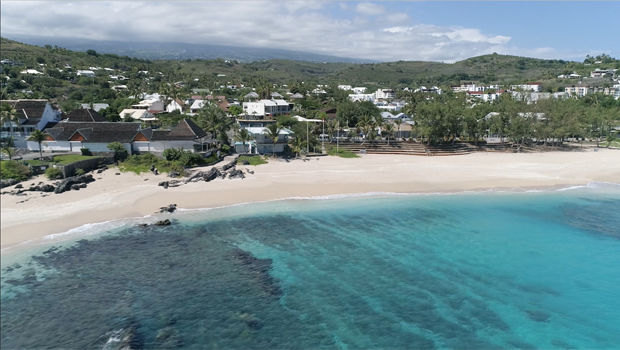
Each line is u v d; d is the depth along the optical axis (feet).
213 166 273.54
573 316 116.88
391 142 396.98
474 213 205.57
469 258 152.56
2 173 211.61
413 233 177.27
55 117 343.26
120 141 276.00
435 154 369.50
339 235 173.27
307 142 337.52
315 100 653.71
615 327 112.06
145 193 216.74
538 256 155.43
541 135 413.59
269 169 281.74
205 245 159.12
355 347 100.78
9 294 118.52
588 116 458.91
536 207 217.15
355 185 250.78
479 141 429.79
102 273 133.69
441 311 117.29
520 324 112.16
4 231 159.43
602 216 203.51
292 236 171.01
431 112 390.83
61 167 222.28
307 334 105.29
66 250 149.07
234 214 195.52
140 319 109.70
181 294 122.93
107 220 179.83
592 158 358.23
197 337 103.14
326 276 136.46
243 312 114.52
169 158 269.44
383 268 143.02
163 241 161.38
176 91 591.37
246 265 143.02
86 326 105.70
